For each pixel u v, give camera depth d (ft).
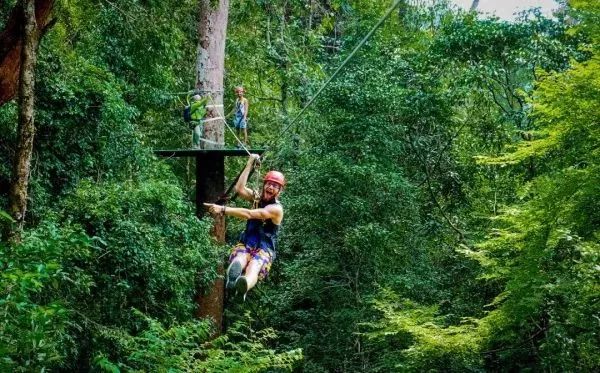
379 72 50.03
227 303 53.11
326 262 47.37
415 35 71.46
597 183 27.22
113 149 36.35
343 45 56.90
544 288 30.91
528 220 30.35
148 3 42.01
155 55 43.34
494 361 41.75
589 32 29.37
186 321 36.35
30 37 20.24
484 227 49.78
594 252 27.53
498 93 53.06
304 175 47.80
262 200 21.03
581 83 27.12
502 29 48.14
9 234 19.70
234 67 59.31
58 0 40.24
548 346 32.83
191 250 36.22
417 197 50.75
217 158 40.70
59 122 33.01
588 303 31.22
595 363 30.42
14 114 30.58
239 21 59.47
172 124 53.52
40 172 33.14
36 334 15.53
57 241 19.62
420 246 49.26
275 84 65.87
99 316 31.01
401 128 50.83
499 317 33.83
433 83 51.93
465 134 53.16
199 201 40.63
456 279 49.75
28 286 16.16
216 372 30.17
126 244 30.78
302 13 69.87
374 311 44.70
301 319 50.24
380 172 47.24
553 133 29.30
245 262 20.48
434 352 35.63
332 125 49.42
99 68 36.78
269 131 59.47
